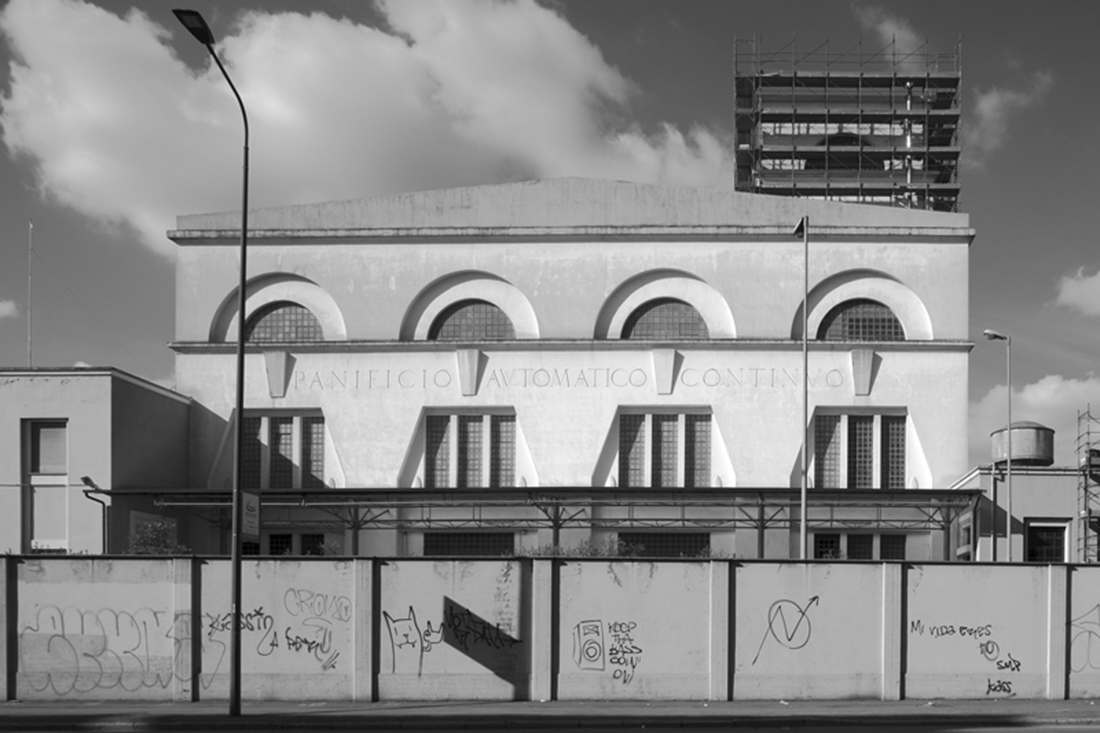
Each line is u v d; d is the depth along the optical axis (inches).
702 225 1641.2
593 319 1627.7
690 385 1600.6
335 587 824.9
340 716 733.3
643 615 824.3
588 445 1593.3
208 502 1480.1
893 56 3149.6
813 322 1625.2
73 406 1405.0
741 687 821.2
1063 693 831.7
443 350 1622.8
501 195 1673.2
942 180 3147.1
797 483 1573.6
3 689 823.1
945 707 784.3
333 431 1611.7
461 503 1501.0
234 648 748.6
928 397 1589.6
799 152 3073.3
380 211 1676.9
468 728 713.6
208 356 1644.9
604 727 718.5
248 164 796.0
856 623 829.8
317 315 1658.5
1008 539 1242.0
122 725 715.4
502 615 821.9
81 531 1391.5
